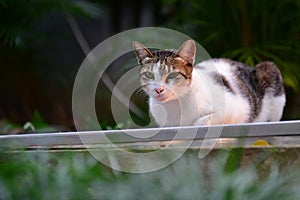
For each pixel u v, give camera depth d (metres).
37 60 9.98
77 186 3.12
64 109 10.12
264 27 8.21
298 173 3.32
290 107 8.43
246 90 5.11
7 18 9.41
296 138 3.73
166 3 10.37
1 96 9.91
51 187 3.12
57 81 10.18
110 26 11.88
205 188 3.28
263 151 3.44
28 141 3.99
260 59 7.62
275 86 5.47
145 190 3.09
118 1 11.91
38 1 9.48
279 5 8.12
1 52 9.67
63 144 3.92
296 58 8.16
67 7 9.63
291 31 8.25
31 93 10.02
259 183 3.29
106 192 3.10
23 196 3.09
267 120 5.44
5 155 3.75
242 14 8.22
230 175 3.12
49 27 10.95
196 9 8.80
